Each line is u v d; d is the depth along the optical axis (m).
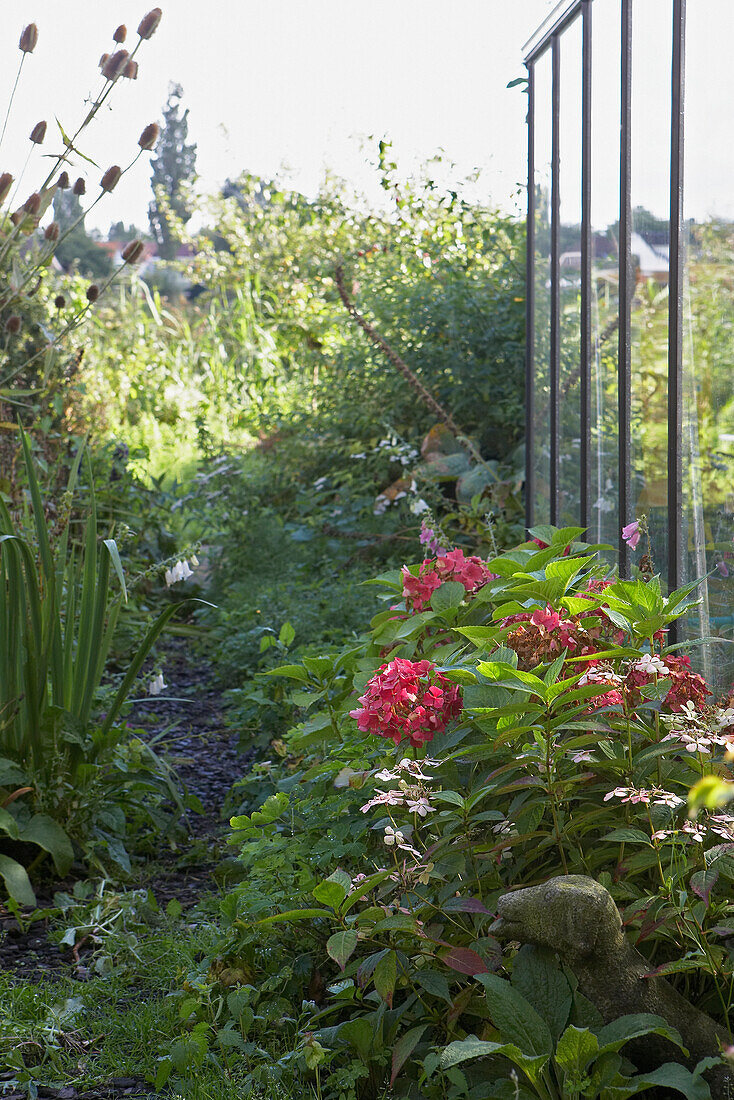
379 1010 1.93
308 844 2.44
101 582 3.29
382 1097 1.84
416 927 1.80
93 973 2.54
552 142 4.43
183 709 4.98
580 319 4.03
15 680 3.18
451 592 2.62
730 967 1.78
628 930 1.91
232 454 8.30
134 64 3.17
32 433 5.94
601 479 3.89
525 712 1.90
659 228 3.20
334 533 6.49
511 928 1.79
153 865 3.27
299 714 4.00
